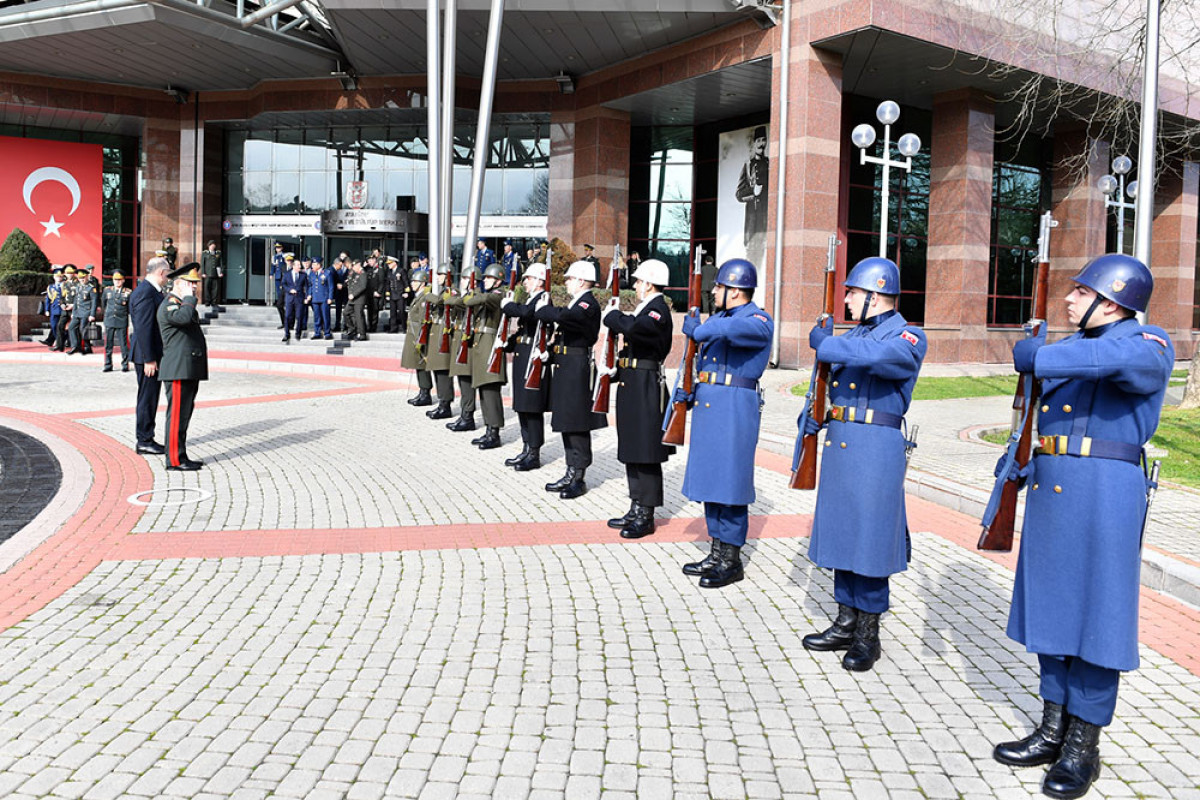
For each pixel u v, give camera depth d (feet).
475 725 13.42
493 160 97.35
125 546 21.98
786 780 12.13
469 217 65.31
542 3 68.49
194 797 11.37
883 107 43.21
